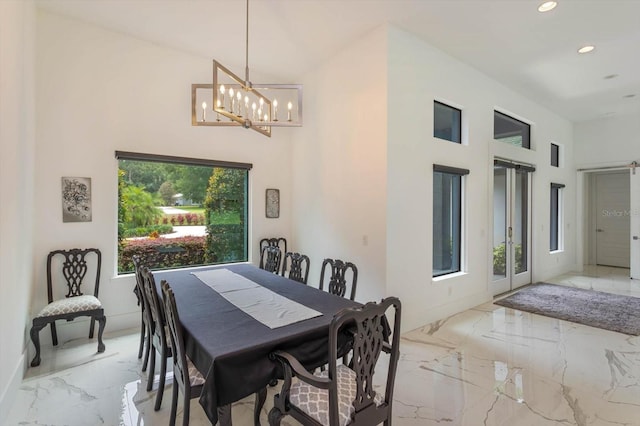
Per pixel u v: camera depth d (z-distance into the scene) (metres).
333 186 4.31
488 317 4.20
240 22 3.53
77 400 2.36
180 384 1.87
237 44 4.01
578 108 6.34
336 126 4.25
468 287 4.55
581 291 5.48
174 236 4.27
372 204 3.72
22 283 2.67
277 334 1.74
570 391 2.50
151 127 3.96
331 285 3.04
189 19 3.47
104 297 3.65
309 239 4.78
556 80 5.02
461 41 3.92
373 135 3.70
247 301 2.37
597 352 3.18
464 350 3.24
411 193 3.79
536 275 6.12
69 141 3.44
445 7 3.25
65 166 3.42
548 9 3.26
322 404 1.61
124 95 3.77
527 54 4.22
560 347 3.30
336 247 4.26
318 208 4.60
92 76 3.57
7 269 2.21
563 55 4.24
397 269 3.66
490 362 2.98
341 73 4.16
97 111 3.60
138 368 2.83
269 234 5.04
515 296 5.16
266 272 3.45
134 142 3.84
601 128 7.04
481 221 4.75
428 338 3.53
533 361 2.99
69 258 3.43
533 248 6.09
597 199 8.09
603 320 4.07
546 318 4.16
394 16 3.41
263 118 3.19
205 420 2.14
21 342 2.63
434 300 4.06
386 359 3.07
